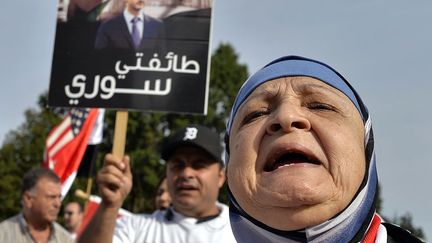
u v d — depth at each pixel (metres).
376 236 1.27
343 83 1.33
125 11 4.00
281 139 1.18
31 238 5.45
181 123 33.28
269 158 1.18
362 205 1.23
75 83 3.93
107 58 3.95
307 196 1.11
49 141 7.55
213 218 3.78
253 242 1.26
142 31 3.96
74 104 3.90
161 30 3.95
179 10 3.96
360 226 1.24
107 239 3.16
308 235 1.16
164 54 3.92
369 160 1.27
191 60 3.89
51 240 5.60
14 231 5.43
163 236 3.70
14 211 33.12
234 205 1.28
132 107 3.85
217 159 3.88
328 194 1.13
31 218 5.50
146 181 30.80
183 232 3.69
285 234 1.17
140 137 32.84
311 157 1.17
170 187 3.90
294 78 1.29
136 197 30.97
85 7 4.04
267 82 1.31
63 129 7.58
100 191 3.21
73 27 4.02
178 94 3.85
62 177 7.39
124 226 3.82
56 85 3.95
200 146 3.83
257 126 1.24
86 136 7.54
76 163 7.42
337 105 1.25
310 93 1.26
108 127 32.25
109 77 3.92
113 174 3.21
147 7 3.99
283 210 1.14
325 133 1.19
